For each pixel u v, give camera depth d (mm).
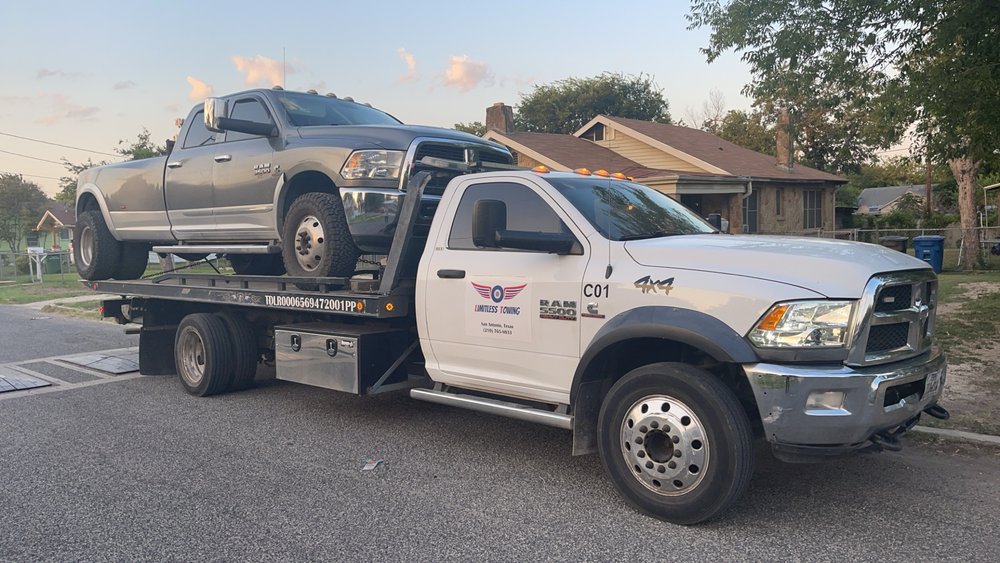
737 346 4027
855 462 5387
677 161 25109
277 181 7039
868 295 3943
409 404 7465
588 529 4254
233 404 7551
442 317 5512
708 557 3861
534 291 4945
